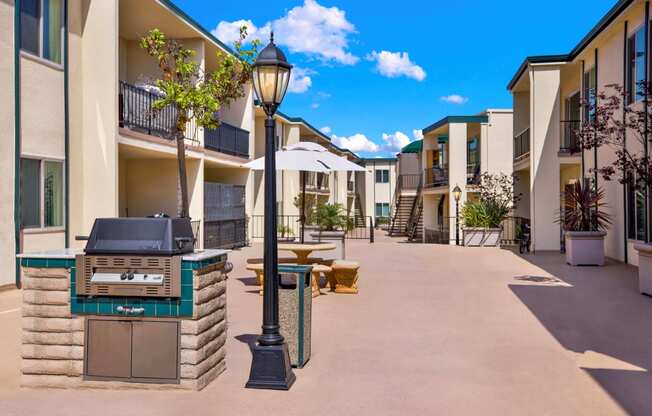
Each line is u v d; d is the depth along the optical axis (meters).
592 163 16.50
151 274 4.61
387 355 5.99
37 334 4.77
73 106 11.73
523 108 21.53
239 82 8.05
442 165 29.23
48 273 4.75
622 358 5.89
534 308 8.66
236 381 5.04
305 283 5.66
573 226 14.80
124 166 16.48
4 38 9.73
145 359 4.70
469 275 12.69
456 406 4.51
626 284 11.00
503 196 23.16
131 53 16.59
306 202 31.61
